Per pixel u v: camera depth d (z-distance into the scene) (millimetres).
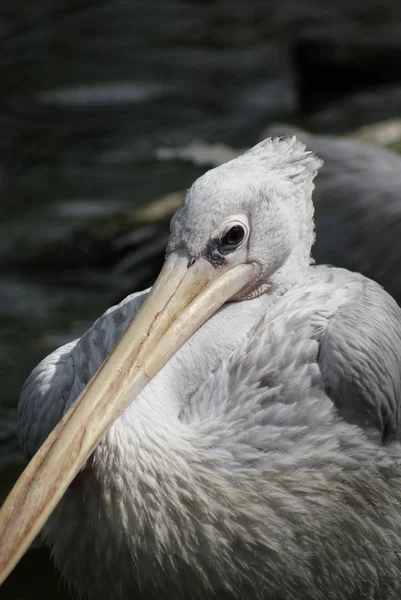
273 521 8016
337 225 15211
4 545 7215
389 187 15188
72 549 8094
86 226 19297
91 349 8422
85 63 29703
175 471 7711
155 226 18703
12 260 18969
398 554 8672
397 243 14719
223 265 8328
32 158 23859
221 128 25172
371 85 27125
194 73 28703
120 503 7633
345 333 8305
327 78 27125
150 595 8000
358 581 8469
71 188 22172
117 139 24656
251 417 8195
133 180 22406
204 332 8445
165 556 7824
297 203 8680
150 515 7680
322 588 8336
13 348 15398
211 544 7875
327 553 8250
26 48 30938
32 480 7348
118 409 7582
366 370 8250
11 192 22172
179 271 8180
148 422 7691
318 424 8297
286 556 8094
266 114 25938
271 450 8133
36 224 20359
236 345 8539
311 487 8141
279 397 8289
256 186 8344
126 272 18375
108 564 7906
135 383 7684
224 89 27516
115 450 7602
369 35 27516
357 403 8336
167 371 8148
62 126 25406
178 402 8195
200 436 7996
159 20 33156
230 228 8250
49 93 27516
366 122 24812
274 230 8461
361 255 14938
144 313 7977
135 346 7805
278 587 8156
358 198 15227
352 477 8320
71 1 34625
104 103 26734
